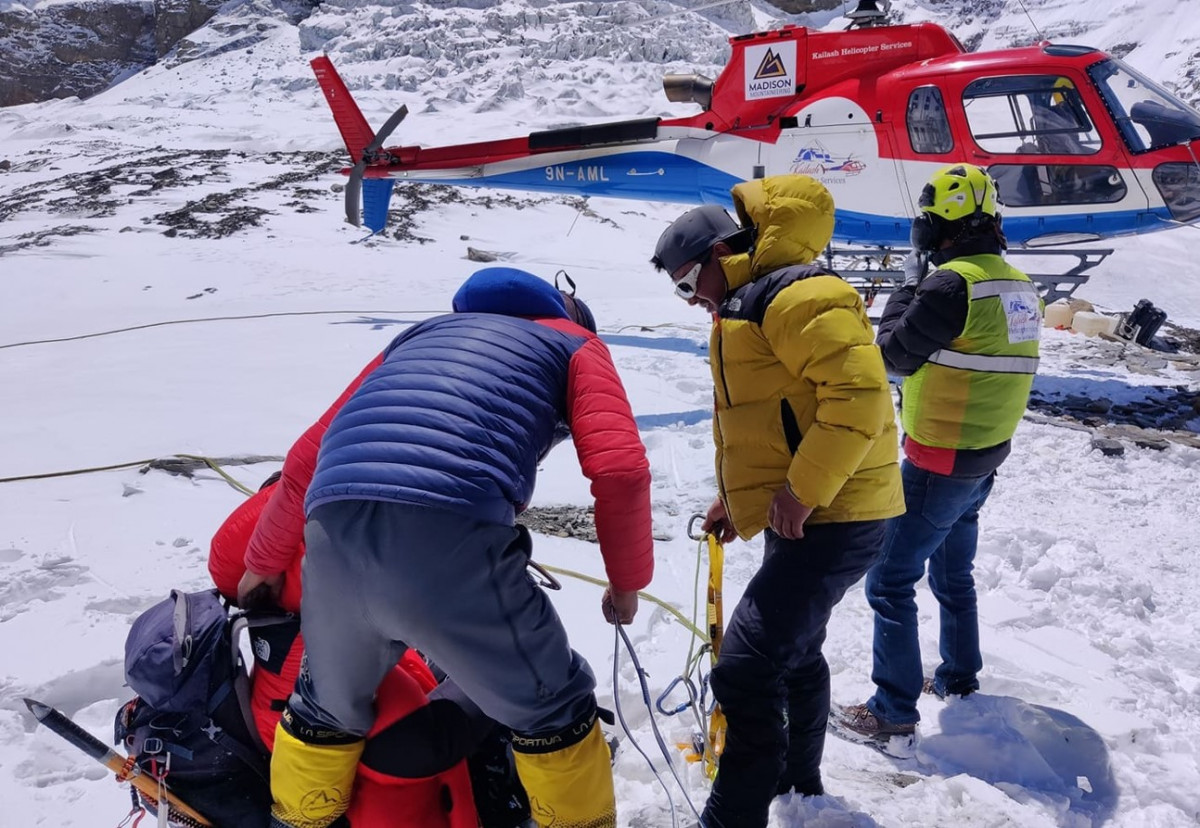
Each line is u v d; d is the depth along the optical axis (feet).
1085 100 26.68
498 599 6.21
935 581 11.01
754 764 8.07
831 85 29.58
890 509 8.36
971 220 10.03
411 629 6.12
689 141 31.86
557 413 6.81
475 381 6.43
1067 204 27.45
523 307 7.30
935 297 9.62
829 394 7.44
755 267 8.06
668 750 9.91
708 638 10.75
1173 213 26.73
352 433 6.28
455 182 37.70
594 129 33.76
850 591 13.50
